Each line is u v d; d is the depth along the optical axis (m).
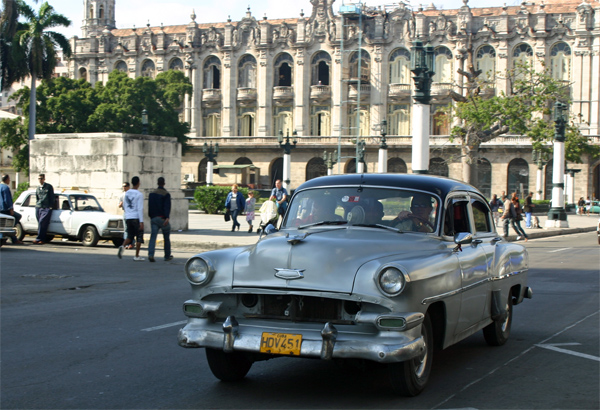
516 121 41.31
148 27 77.56
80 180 24.16
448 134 68.25
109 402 5.52
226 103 74.81
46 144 24.81
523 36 66.06
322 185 6.96
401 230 6.31
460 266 6.14
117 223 20.48
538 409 5.36
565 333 8.56
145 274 14.17
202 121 76.38
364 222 6.48
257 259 5.65
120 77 62.44
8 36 49.25
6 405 5.45
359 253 5.53
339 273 5.32
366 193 6.71
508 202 27.31
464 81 67.25
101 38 78.88
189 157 75.94
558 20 65.19
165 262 16.50
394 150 69.00
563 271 15.99
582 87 64.38
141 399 5.60
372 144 69.06
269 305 5.53
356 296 5.19
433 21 68.62
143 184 24.22
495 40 66.75
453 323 6.09
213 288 5.66
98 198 23.72
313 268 5.39
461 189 7.08
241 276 5.59
